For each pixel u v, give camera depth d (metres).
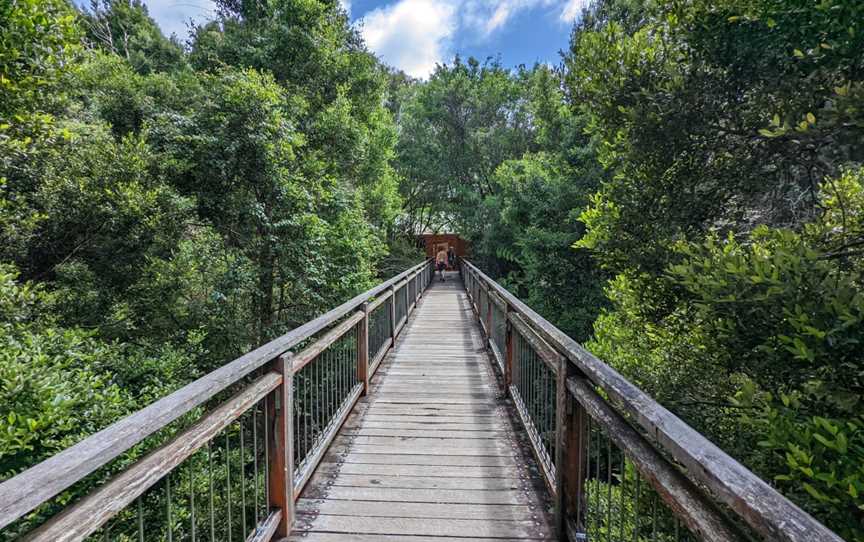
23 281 6.51
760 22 2.62
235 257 7.57
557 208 11.96
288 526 2.05
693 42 2.99
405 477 2.63
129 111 9.12
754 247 2.77
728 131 3.04
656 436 1.05
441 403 3.95
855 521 1.59
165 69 16.70
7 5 3.52
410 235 24.03
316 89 10.93
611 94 3.46
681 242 3.18
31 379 3.35
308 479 2.51
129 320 6.93
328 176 9.41
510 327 4.05
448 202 22.11
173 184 7.44
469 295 11.68
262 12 11.98
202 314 7.39
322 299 8.64
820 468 1.72
